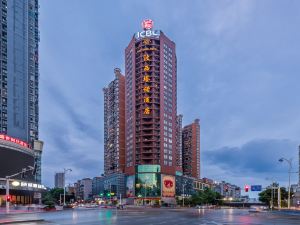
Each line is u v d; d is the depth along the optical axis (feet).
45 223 138.72
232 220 171.73
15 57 583.99
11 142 449.06
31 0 636.48
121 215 226.17
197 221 160.04
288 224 141.38
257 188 380.58
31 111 611.06
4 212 255.70
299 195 495.00
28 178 499.92
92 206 561.43
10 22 582.35
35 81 628.28
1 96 548.72
